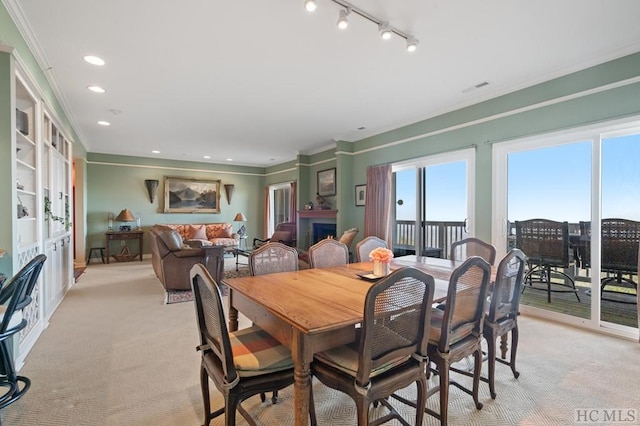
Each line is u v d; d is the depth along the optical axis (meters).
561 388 2.04
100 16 2.24
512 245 3.59
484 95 3.73
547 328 3.04
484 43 2.62
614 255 2.92
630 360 2.40
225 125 5.03
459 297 1.67
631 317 2.88
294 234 7.33
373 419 1.76
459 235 4.16
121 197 7.27
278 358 1.49
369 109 4.24
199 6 2.14
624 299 2.92
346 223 5.85
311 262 2.69
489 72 3.15
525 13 2.22
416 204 4.76
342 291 1.79
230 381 1.35
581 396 1.96
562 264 3.22
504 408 1.85
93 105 4.07
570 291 3.17
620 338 2.79
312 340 1.35
